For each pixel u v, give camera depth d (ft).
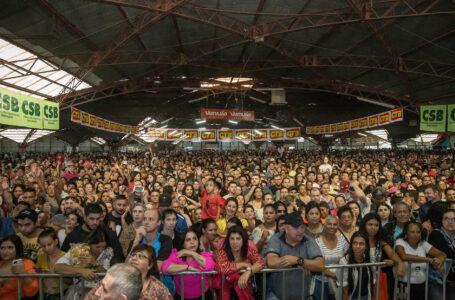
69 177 44.60
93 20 47.60
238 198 25.73
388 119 74.69
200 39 61.62
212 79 89.35
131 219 19.58
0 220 19.99
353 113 118.42
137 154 132.46
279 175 39.34
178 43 62.34
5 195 24.76
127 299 6.47
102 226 15.88
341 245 16.15
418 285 15.42
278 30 56.24
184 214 23.02
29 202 24.59
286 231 14.23
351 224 18.26
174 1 43.98
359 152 123.44
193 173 45.73
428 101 73.77
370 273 14.92
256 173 40.16
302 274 13.87
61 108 67.51
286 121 146.72
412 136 131.13
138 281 6.72
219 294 13.91
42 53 51.98
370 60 64.64
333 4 46.91
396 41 54.54
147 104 112.27
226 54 71.20
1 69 52.95
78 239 16.48
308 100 115.34
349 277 14.87
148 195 27.27
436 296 15.20
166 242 15.38
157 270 12.84
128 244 18.78
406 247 15.64
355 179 34.30
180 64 67.15
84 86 75.41
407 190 29.04
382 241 15.78
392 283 15.84
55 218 22.52
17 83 60.54
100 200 26.48
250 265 13.93
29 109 42.14
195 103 132.16
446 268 15.20
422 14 40.14
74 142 132.98
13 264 14.03
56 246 15.69
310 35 58.03
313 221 17.52
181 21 53.83
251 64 77.56
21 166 41.45
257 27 54.08
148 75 81.00
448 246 15.61
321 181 36.27
